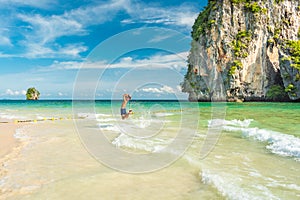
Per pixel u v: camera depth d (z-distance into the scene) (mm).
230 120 11977
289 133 7934
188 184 3807
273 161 4957
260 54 46250
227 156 5352
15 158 5445
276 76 46375
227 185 3594
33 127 11047
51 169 4594
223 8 47969
